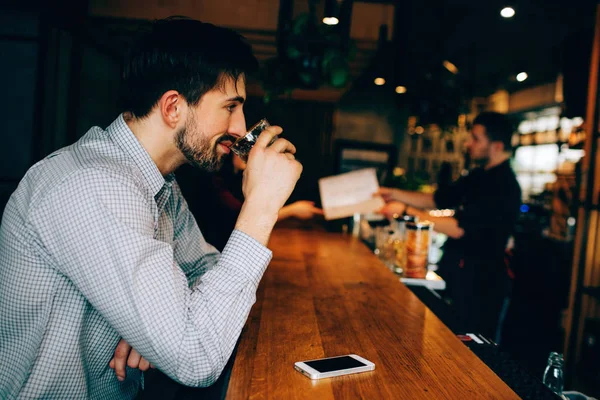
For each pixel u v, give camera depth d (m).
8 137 3.50
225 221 3.49
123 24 3.53
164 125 1.08
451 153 7.79
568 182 6.87
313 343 1.26
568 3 3.67
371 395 0.97
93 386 1.13
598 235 2.84
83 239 0.92
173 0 3.28
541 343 4.42
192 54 1.04
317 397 0.95
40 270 0.97
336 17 2.53
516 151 10.85
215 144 1.12
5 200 3.50
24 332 1.01
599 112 2.84
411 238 2.50
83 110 4.09
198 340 0.92
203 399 1.01
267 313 1.52
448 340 1.34
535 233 7.58
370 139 5.96
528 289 6.46
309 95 5.28
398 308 1.65
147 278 0.91
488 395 1.00
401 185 4.98
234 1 3.26
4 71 3.46
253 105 5.80
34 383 1.00
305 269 2.25
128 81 1.09
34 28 3.43
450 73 5.25
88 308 1.04
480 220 2.96
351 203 2.79
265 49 3.47
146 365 1.11
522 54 5.63
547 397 1.18
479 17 3.93
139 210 0.97
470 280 3.00
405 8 3.21
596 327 2.72
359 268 2.32
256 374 1.05
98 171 0.94
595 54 2.88
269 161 1.05
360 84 4.79
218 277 0.99
